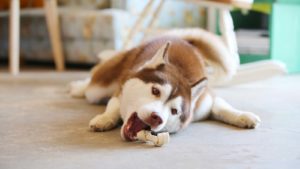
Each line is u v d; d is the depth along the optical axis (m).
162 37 1.40
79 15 2.69
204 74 1.22
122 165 0.82
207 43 1.47
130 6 2.66
